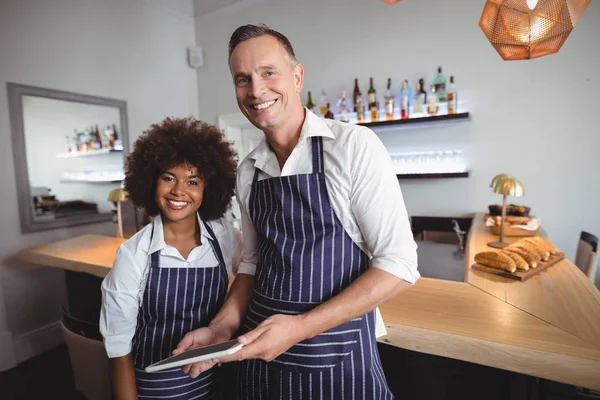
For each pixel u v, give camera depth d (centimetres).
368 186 82
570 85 260
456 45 291
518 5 126
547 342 93
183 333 106
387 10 313
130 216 266
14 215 259
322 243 87
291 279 88
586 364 84
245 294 108
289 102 88
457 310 115
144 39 352
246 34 85
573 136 262
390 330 107
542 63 266
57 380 234
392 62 315
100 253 202
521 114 276
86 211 300
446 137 303
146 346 104
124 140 332
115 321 100
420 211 320
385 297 79
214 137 112
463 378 117
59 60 282
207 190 112
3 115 250
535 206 280
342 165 84
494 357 94
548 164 272
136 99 345
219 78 399
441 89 295
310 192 87
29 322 270
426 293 130
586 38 252
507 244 188
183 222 108
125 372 100
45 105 273
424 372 123
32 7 264
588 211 264
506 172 285
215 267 110
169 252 104
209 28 398
